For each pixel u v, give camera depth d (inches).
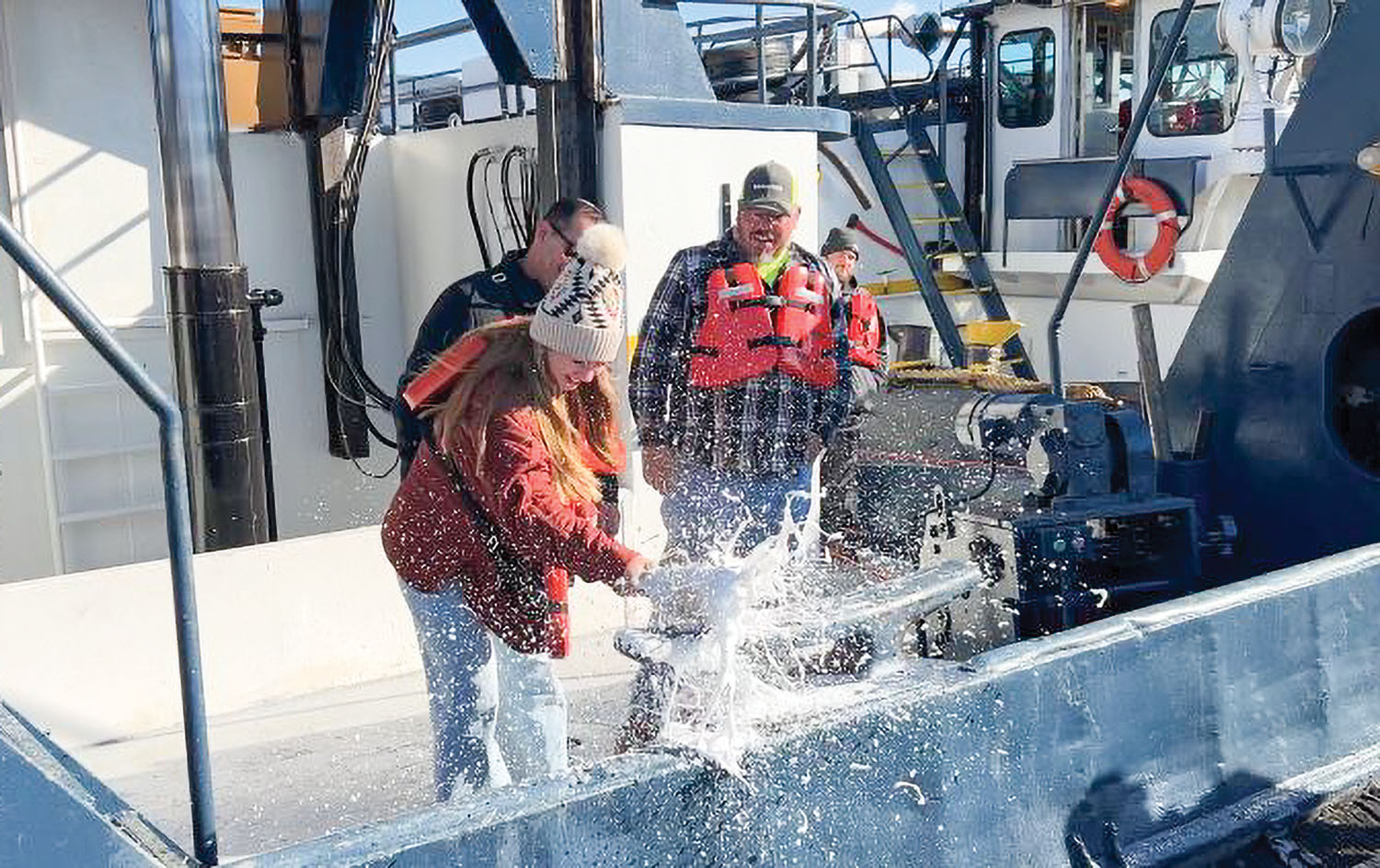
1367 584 139.3
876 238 400.5
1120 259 368.5
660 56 213.0
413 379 128.5
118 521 232.2
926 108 432.5
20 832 67.8
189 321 198.7
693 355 146.5
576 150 207.6
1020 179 398.6
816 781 97.0
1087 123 402.9
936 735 104.0
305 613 178.9
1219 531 192.4
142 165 233.0
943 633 172.2
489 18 204.5
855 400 207.3
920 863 103.7
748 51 416.2
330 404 259.0
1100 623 118.0
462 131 253.6
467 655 111.4
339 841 78.2
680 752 91.2
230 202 201.0
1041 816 111.7
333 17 235.5
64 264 226.7
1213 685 124.0
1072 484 170.4
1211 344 199.3
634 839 88.3
